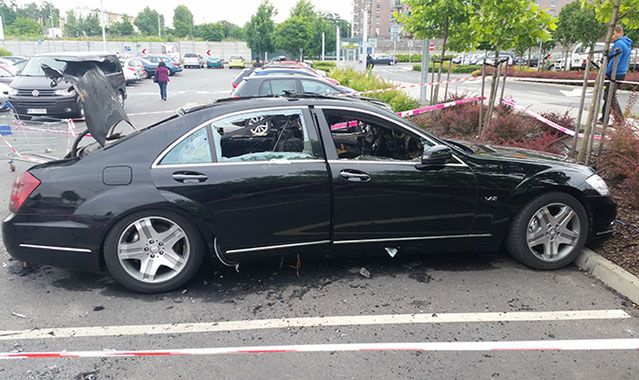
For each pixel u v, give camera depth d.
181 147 3.96
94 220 3.78
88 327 3.54
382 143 4.47
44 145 9.20
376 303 3.88
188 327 3.54
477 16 8.34
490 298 3.95
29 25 90.94
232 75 41.81
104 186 3.82
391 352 3.23
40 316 3.68
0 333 3.45
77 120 13.57
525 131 8.51
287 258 4.32
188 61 56.44
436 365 3.10
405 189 4.14
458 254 4.81
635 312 3.74
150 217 3.86
